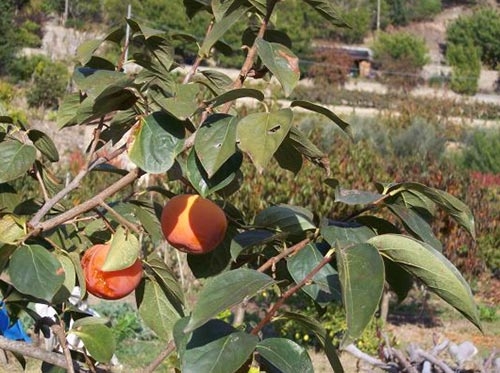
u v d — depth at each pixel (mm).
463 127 19203
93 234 1177
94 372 1092
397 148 14242
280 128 880
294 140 986
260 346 900
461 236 6879
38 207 1197
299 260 988
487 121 22344
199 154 916
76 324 1092
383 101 23062
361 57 26641
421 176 8219
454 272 829
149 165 953
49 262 954
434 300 7488
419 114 19750
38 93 16609
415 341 6301
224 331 875
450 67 28953
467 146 17047
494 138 15023
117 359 4801
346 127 949
